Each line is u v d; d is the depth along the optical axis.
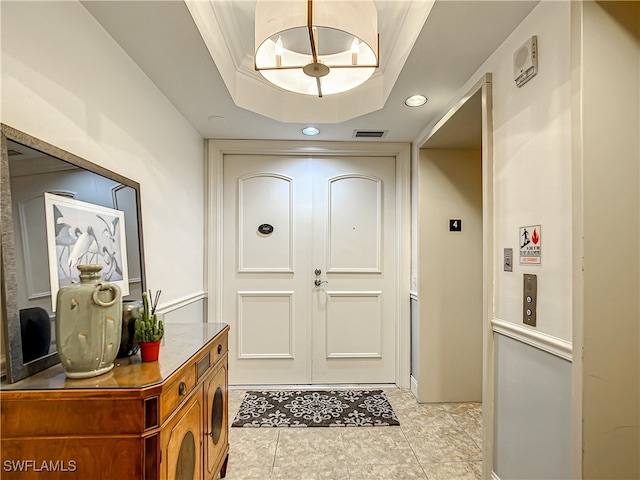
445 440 2.32
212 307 3.14
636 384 1.22
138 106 1.91
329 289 3.29
